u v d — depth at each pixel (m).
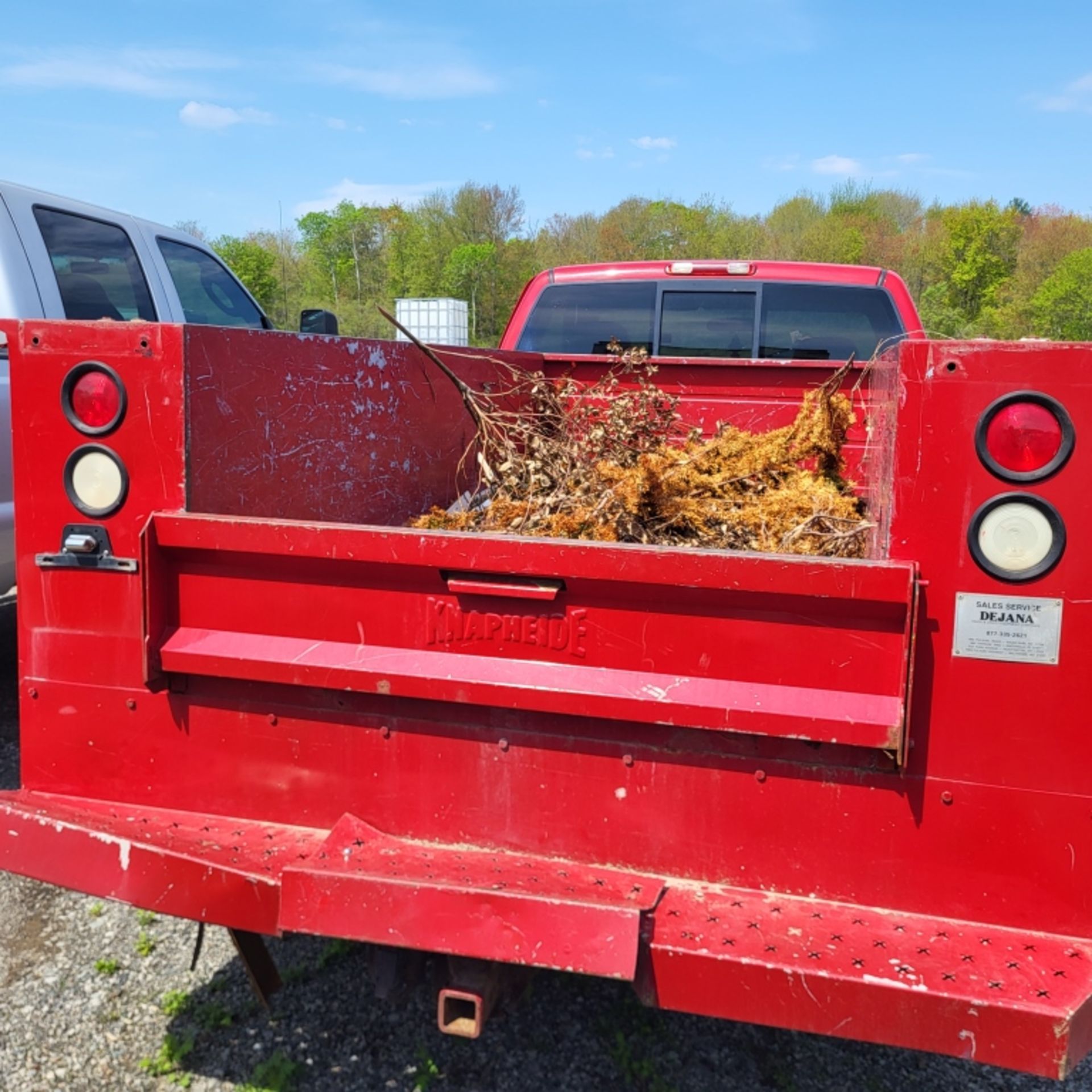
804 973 1.70
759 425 4.43
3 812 2.17
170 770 2.26
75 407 2.19
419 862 2.01
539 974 2.84
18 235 4.66
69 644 2.27
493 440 3.43
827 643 1.86
